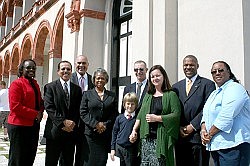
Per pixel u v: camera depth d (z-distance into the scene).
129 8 9.00
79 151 4.50
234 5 4.79
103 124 4.16
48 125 4.38
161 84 3.81
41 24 15.77
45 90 4.47
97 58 9.59
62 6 12.59
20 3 23.16
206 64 5.20
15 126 4.39
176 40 5.98
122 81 8.90
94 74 4.39
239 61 4.62
